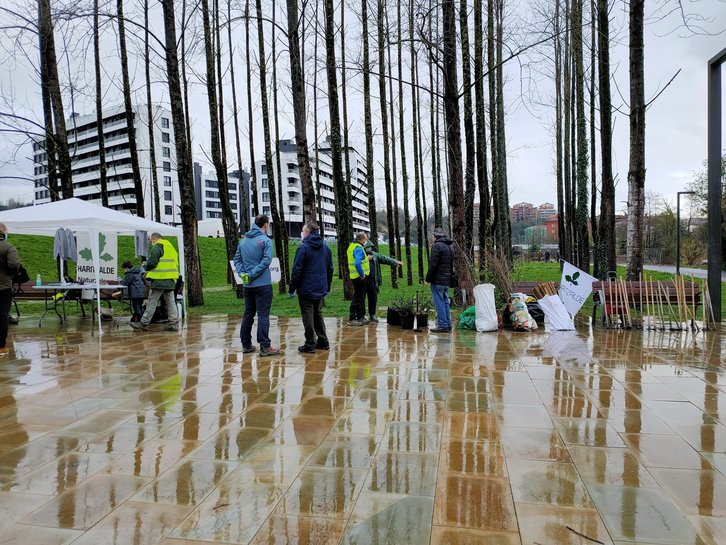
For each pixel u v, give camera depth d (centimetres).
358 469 361
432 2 1198
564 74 2250
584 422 455
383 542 270
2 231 772
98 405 518
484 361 703
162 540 274
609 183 1562
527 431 434
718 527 284
